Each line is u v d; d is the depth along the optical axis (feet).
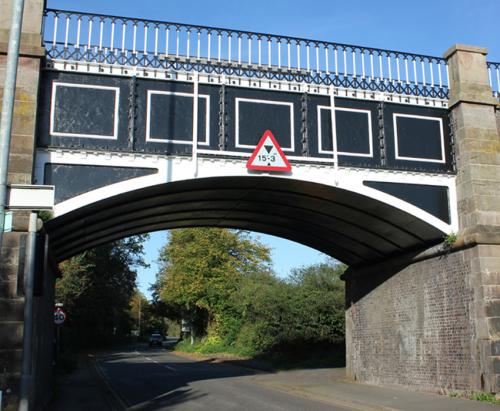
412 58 52.90
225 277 144.15
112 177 43.21
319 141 48.34
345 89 49.96
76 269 120.78
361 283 69.31
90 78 44.32
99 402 49.78
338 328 103.65
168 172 44.27
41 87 43.19
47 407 46.62
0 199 24.43
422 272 55.72
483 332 46.32
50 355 55.62
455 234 50.31
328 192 49.93
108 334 203.92
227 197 53.36
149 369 94.84
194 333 168.66
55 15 44.32
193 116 45.78
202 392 57.21
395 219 52.39
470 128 51.13
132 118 44.27
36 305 39.17
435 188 51.19
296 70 48.93
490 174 50.52
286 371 87.20
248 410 43.50
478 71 52.75
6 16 42.27
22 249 24.49
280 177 46.65
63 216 42.55
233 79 47.21
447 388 50.65
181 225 66.85
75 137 43.06
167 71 45.85
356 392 54.44
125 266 177.06
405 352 58.08
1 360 36.19
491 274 47.11
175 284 148.97
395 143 50.65
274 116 47.73
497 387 44.86
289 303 104.94
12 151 39.99
